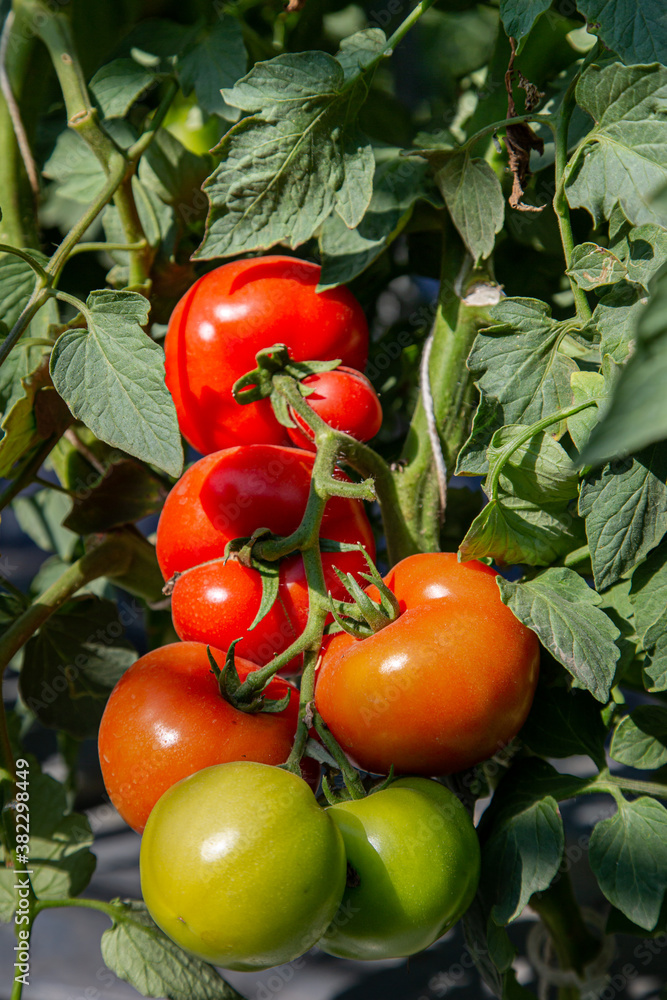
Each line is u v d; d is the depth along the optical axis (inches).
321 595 27.3
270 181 28.4
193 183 32.8
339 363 29.2
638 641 27.8
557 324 27.7
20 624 31.6
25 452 31.1
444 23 33.2
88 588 36.2
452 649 26.6
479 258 29.8
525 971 36.5
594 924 34.8
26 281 30.2
